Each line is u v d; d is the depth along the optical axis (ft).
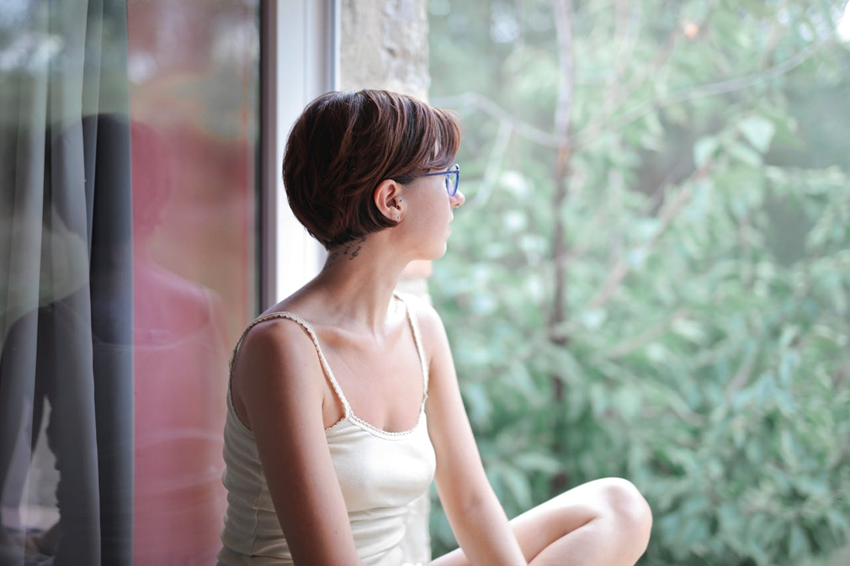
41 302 3.93
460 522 4.23
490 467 10.00
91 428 4.06
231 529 3.71
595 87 11.34
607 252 11.69
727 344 10.15
